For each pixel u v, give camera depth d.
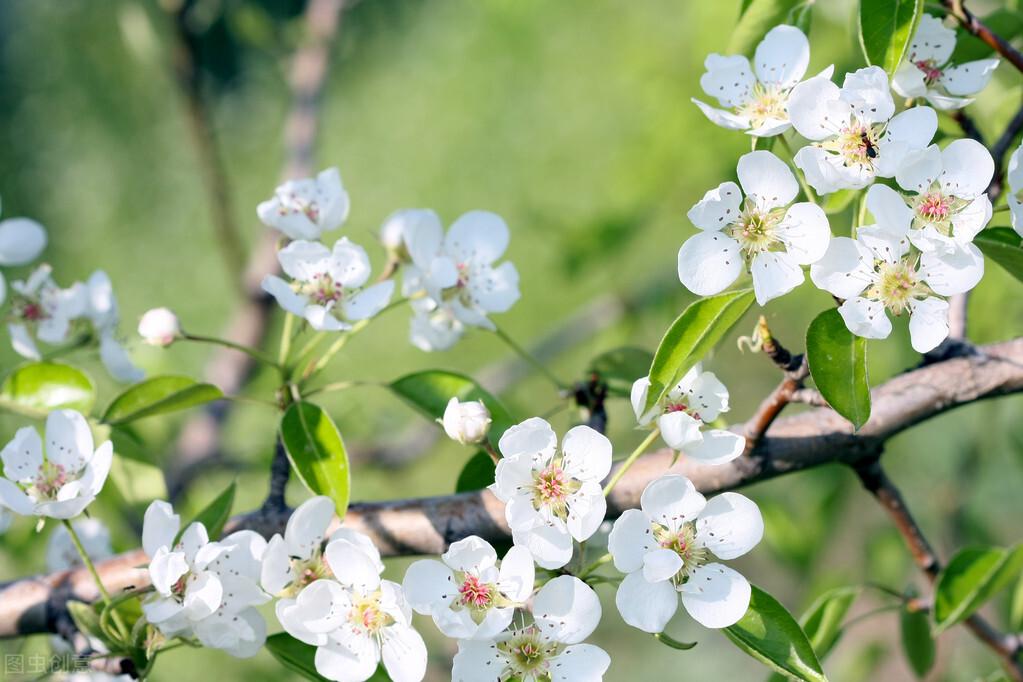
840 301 0.65
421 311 0.76
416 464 1.14
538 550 0.65
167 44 1.11
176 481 0.94
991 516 1.21
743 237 0.65
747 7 0.72
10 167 3.07
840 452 0.71
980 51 0.73
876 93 0.65
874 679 1.17
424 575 0.65
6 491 0.68
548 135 2.70
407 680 0.66
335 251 0.71
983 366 0.70
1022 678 0.76
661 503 0.65
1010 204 0.65
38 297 0.77
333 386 0.71
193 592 0.66
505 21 2.71
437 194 2.80
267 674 0.95
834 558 1.17
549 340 1.21
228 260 1.10
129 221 2.92
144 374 0.78
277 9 1.65
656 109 1.15
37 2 3.26
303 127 1.13
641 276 1.25
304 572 0.67
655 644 1.68
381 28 3.21
